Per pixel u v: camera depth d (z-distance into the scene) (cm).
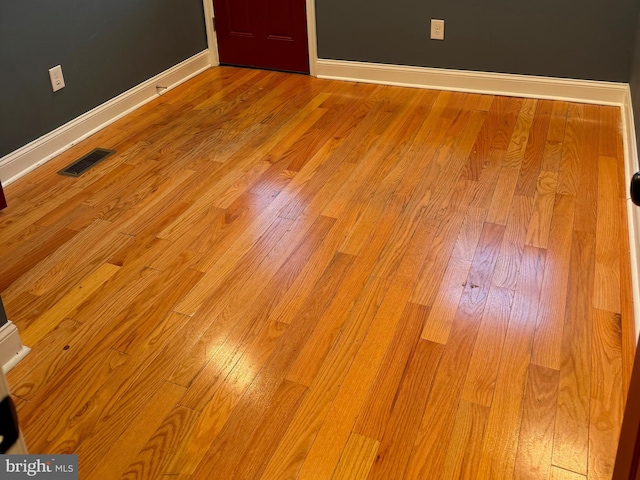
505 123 332
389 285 217
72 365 188
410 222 251
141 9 356
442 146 309
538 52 349
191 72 410
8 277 227
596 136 314
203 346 194
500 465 155
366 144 314
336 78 400
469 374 181
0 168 284
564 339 192
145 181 287
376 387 178
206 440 164
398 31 372
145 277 225
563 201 261
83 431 167
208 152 311
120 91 353
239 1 398
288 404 173
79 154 313
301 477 153
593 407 169
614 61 337
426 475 153
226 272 226
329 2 379
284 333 198
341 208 262
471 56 364
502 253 231
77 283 223
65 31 308
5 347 186
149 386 180
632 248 225
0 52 275
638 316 193
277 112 354
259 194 274
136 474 155
